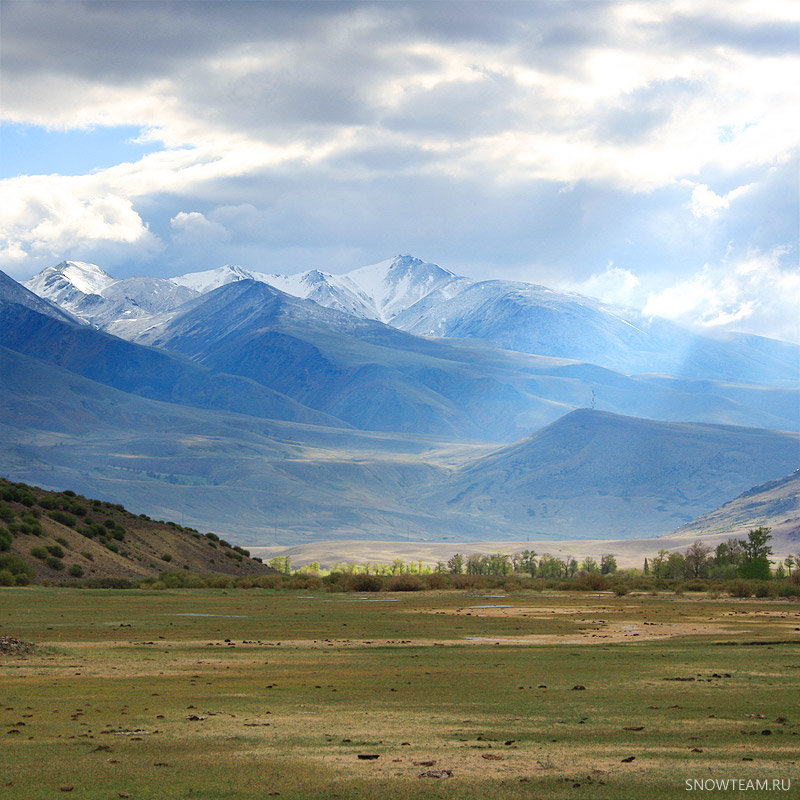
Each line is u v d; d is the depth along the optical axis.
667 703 41.34
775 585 143.38
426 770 28.11
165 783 26.66
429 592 155.25
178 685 46.88
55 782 26.77
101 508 189.38
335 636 75.94
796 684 47.69
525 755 30.23
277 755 30.19
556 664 56.81
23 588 125.12
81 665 55.22
